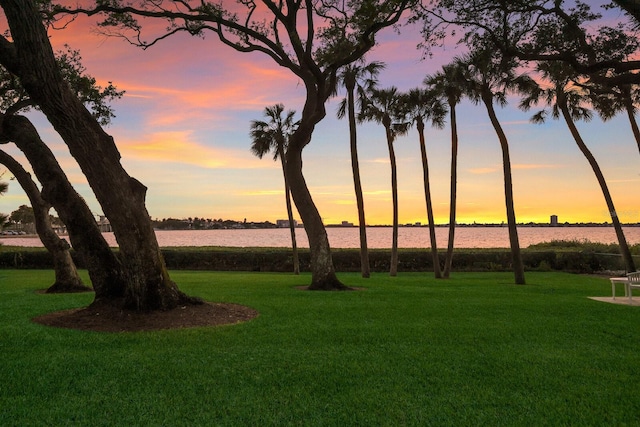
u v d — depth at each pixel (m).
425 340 7.89
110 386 5.52
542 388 5.59
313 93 17.25
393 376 5.96
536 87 23.34
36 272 26.36
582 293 15.74
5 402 5.01
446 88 24.20
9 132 11.02
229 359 6.61
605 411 4.91
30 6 8.31
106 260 10.35
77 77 18.47
